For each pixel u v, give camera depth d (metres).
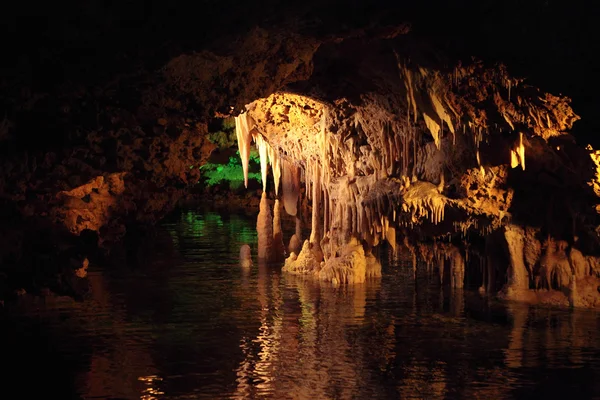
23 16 7.58
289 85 13.72
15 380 9.65
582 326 12.61
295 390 9.41
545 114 11.86
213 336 11.96
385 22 9.92
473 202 14.02
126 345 11.34
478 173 13.66
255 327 12.57
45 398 9.02
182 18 8.55
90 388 9.39
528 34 11.16
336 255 16.88
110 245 10.67
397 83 13.07
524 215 14.23
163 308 13.88
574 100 11.80
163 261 19.59
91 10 7.85
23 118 8.27
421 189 14.05
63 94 8.34
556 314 13.51
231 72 10.07
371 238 16.45
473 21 10.77
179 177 11.04
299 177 20.08
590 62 11.63
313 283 16.62
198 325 12.65
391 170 15.04
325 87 13.64
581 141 12.34
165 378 9.80
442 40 10.78
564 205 13.91
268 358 10.77
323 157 16.56
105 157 9.34
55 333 11.98
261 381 9.75
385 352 11.11
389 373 10.10
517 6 10.96
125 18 8.23
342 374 10.08
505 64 11.18
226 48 9.23
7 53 7.64
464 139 13.27
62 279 8.89
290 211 20.03
